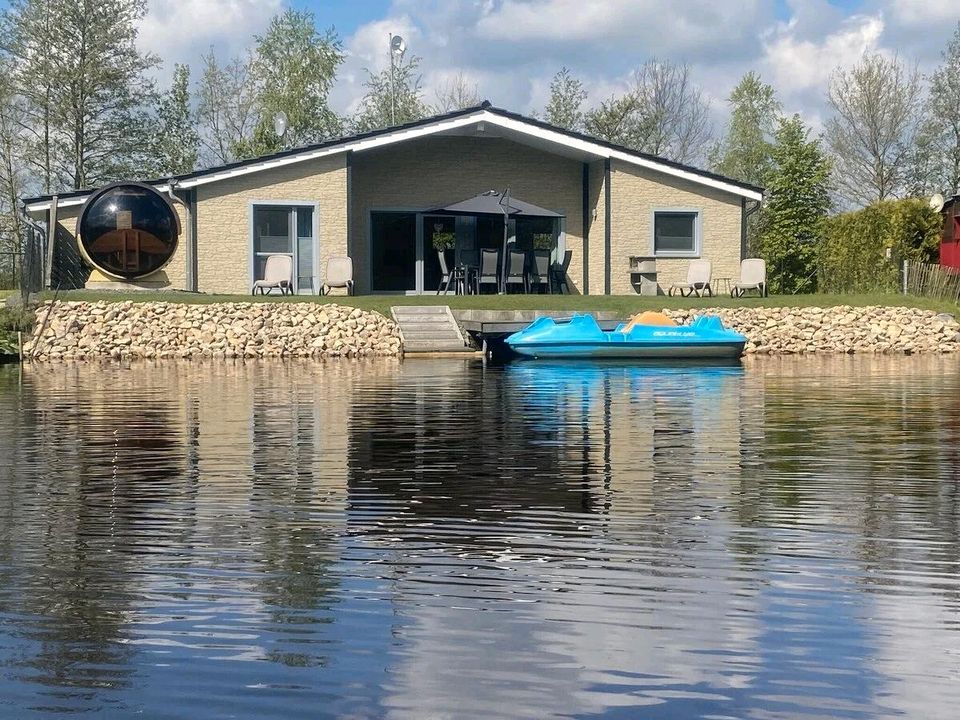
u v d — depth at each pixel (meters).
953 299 26.98
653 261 28.98
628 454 9.84
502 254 27.73
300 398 14.53
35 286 25.61
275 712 4.27
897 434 11.07
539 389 15.89
